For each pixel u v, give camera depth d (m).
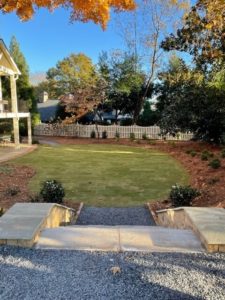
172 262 3.45
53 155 15.94
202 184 9.40
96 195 9.12
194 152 15.66
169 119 18.50
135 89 26.81
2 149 17.41
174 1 23.84
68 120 26.86
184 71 16.61
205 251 3.71
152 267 3.34
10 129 23.72
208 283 3.04
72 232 4.28
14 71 17.39
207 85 15.17
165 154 16.92
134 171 12.33
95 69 27.92
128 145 20.94
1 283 3.02
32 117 27.20
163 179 11.02
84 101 26.06
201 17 8.31
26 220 4.38
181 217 5.25
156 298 2.79
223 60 9.48
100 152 17.41
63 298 2.79
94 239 4.04
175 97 18.20
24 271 3.24
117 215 7.48
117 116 30.55
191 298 2.80
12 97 17.47
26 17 11.62
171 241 3.99
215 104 15.91
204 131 18.44
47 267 3.32
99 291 2.90
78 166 13.16
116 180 10.85
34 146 19.30
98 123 29.80
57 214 5.66
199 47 9.55
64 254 3.62
